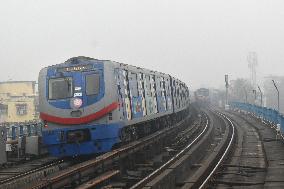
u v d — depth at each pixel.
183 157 16.72
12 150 19.39
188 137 26.50
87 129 16.06
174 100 30.75
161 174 12.98
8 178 13.80
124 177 14.04
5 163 16.92
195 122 41.44
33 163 17.59
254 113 43.69
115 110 16.27
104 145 15.98
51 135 16.31
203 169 14.53
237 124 37.38
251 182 13.27
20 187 12.64
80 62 16.50
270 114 31.42
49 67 16.78
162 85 26.44
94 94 16.11
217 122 41.16
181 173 15.16
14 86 63.44
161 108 25.42
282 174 13.45
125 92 17.91
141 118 20.28
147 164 16.81
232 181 13.57
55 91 16.45
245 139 25.94
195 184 12.42
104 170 13.74
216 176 14.24
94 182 11.80
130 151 16.20
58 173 13.03
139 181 12.55
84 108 16.05
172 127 27.47
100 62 16.39
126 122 17.62
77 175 12.05
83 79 16.30
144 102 21.19
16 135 21.02
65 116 16.19
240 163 17.19
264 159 18.16
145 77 21.97
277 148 19.97
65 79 16.39
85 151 16.08
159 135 21.81
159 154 20.75
